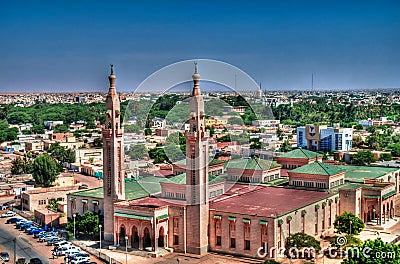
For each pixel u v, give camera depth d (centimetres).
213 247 17150
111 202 18200
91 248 17712
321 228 18862
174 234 17275
